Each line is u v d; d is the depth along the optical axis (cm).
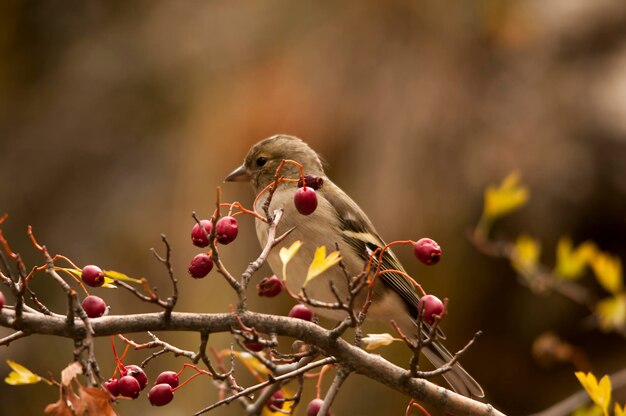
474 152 1092
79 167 1349
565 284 965
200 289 1046
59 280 407
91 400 371
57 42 1500
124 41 1411
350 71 1093
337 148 1066
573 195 1159
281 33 1148
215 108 1120
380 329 1091
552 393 1268
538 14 1184
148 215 1227
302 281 721
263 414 532
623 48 1182
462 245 1146
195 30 1253
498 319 1252
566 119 1153
